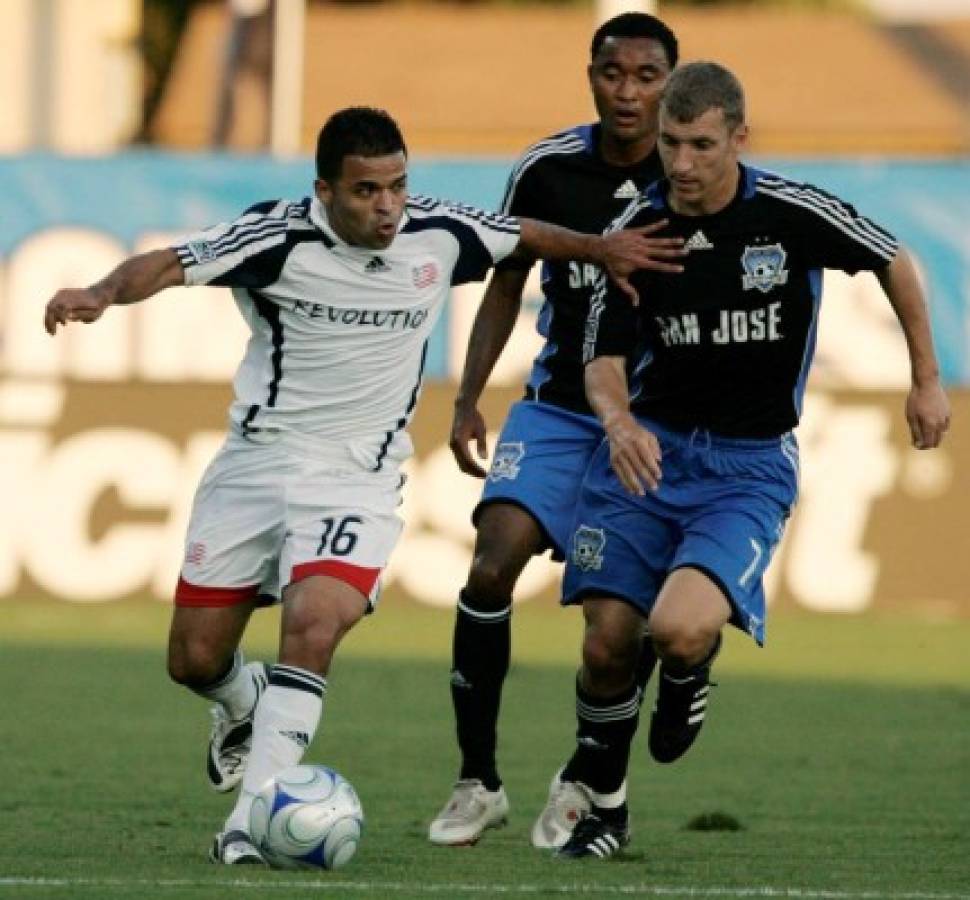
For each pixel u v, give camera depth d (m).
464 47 139.12
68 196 68.38
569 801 28.47
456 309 66.56
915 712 46.66
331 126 26.14
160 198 68.31
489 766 29.11
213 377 67.94
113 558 66.62
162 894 23.42
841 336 65.75
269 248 26.53
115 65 125.88
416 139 133.00
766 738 42.44
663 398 27.58
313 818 25.17
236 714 29.64
